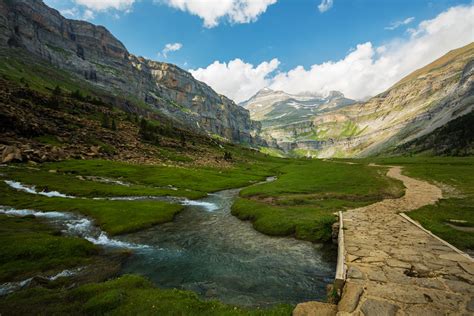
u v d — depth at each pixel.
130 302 14.45
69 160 84.88
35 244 24.31
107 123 137.62
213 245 28.97
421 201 38.28
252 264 23.53
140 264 23.62
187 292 16.22
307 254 25.62
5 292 17.31
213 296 17.83
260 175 108.31
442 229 23.55
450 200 38.47
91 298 15.00
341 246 18.22
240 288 19.00
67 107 146.62
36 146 84.88
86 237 30.95
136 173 81.44
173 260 24.61
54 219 36.22
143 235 32.72
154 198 56.47
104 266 22.78
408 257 15.91
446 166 105.88
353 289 12.05
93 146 104.12
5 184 53.16
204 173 94.88
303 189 60.00
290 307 13.69
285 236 31.48
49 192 52.84
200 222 39.19
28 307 14.49
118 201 47.88
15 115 90.62
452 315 9.87
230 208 49.06
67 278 19.98
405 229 23.00
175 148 151.12
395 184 60.91
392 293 11.60
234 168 130.38
